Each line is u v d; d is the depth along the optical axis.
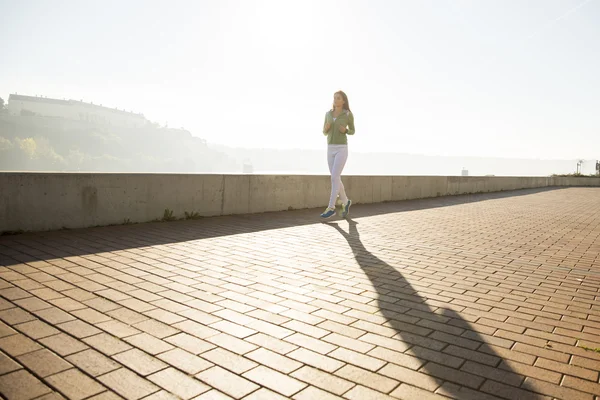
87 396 1.92
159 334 2.62
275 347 2.51
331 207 7.96
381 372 2.24
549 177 29.52
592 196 18.36
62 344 2.43
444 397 2.01
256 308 3.15
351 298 3.47
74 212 6.07
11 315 2.81
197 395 1.96
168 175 7.25
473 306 3.37
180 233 6.11
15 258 4.27
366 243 5.89
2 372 2.09
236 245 5.42
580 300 3.60
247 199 8.75
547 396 2.05
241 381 2.11
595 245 6.27
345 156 7.84
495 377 2.22
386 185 13.02
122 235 5.75
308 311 3.13
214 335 2.64
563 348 2.61
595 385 2.17
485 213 10.38
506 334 2.81
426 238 6.46
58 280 3.61
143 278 3.79
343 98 7.61
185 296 3.36
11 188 5.44
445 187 16.50
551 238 6.82
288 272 4.21
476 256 5.27
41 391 1.95
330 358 2.39
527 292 3.80
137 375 2.12
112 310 2.99
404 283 3.96
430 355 2.46
